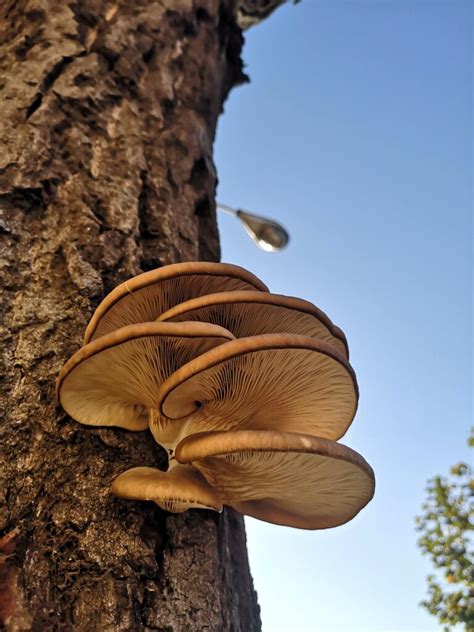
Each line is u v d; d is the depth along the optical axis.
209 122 0.58
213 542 0.29
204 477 0.28
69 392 0.29
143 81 0.51
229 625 0.28
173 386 0.26
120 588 0.25
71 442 0.29
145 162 0.45
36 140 0.40
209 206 0.50
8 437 0.28
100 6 0.53
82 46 0.49
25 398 0.29
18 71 0.44
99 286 0.34
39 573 0.25
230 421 0.31
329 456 0.25
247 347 0.26
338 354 0.28
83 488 0.27
